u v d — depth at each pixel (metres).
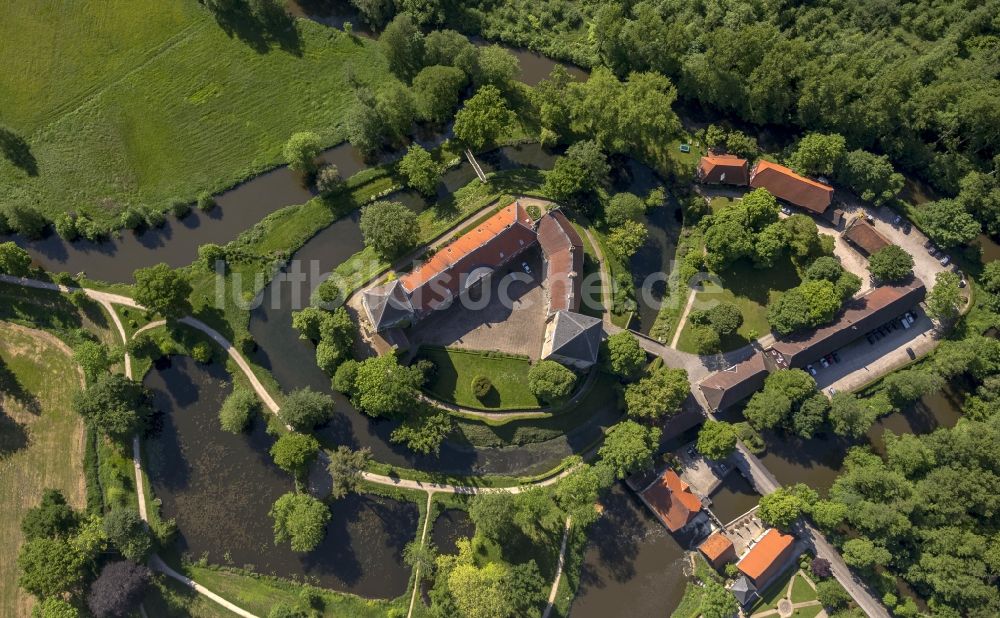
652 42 116.81
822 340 107.38
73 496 97.38
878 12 123.62
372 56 121.38
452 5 125.44
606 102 109.25
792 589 101.19
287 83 118.38
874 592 99.81
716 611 96.00
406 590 98.12
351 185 112.94
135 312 104.44
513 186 115.50
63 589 90.00
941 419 109.75
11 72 114.12
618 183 118.31
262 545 98.06
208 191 110.94
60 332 103.62
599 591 100.81
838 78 112.81
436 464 102.75
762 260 110.69
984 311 113.00
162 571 96.00
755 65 116.44
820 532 102.75
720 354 109.88
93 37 116.94
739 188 118.62
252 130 115.12
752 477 105.12
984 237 118.44
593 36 124.38
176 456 99.75
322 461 100.38
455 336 106.56
